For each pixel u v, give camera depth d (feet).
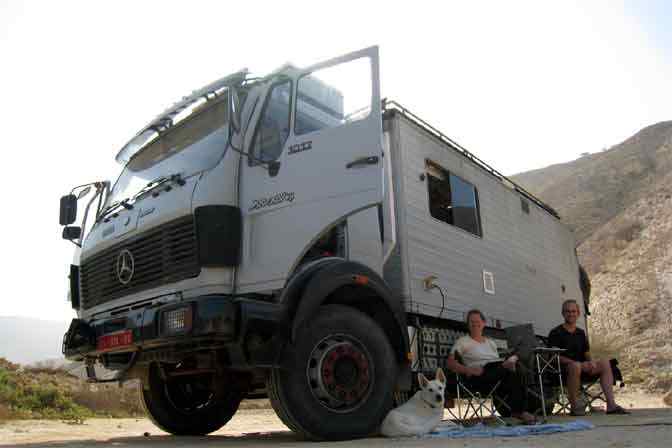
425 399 19.13
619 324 112.68
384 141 22.41
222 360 18.04
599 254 153.48
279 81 19.93
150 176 20.99
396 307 19.65
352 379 17.81
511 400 21.59
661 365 88.12
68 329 20.11
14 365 51.83
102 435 24.98
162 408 23.29
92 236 21.85
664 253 128.98
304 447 14.70
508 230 32.53
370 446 14.52
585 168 245.86
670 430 16.22
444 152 26.89
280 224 17.95
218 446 15.81
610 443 13.56
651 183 201.87
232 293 17.37
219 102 20.57
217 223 17.40
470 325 23.15
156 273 18.40
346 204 17.52
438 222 24.99
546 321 35.94
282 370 16.60
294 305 16.85
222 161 18.35
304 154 18.54
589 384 28.09
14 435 24.59
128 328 17.70
